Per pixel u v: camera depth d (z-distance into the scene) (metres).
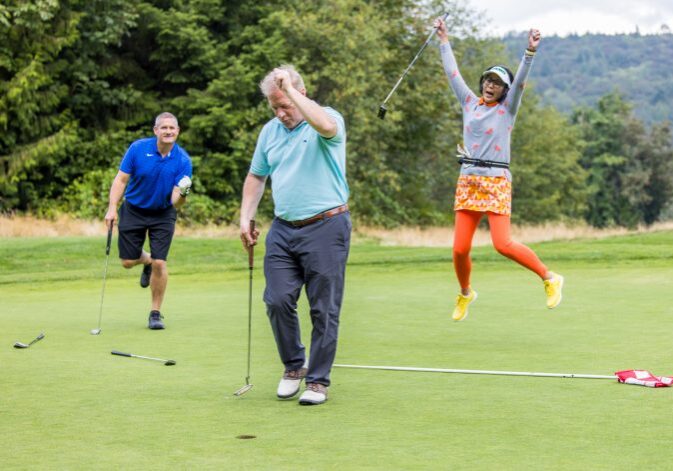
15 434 4.14
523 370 5.64
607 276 10.91
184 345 6.79
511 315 8.05
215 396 5.01
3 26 25.98
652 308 8.27
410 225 34.56
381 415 4.50
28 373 5.66
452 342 6.75
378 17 30.61
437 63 33.28
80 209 26.14
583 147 72.50
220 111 27.45
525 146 47.06
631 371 5.30
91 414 4.55
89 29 27.61
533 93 48.28
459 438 4.02
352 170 30.14
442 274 11.77
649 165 77.00
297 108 4.89
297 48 29.41
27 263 14.25
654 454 3.73
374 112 29.86
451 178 37.06
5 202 27.00
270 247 5.14
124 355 6.30
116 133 28.30
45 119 27.39
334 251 5.02
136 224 8.23
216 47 29.20
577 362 5.88
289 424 4.33
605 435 4.04
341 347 6.58
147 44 29.89
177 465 3.63
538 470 3.51
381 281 11.04
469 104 7.27
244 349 6.61
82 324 7.95
